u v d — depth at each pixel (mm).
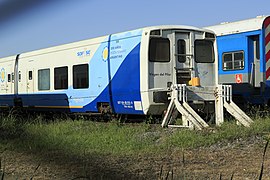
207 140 10289
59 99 18156
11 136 12023
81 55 16891
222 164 8406
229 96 13562
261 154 9141
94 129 13141
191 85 14328
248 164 8336
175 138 10500
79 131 12859
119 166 8367
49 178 7594
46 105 19141
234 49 17266
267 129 11312
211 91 13664
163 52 14367
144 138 11266
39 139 11156
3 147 10359
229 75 17469
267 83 16312
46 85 19094
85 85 16656
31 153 9758
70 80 17484
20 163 8844
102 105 15992
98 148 10211
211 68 15391
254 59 16703
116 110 15320
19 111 21281
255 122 12016
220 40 17828
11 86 21969
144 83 14023
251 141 10242
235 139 10461
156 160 8852
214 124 13438
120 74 14969
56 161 8891
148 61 14000
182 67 14727
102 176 7609
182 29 14703
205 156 9125
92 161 8812
